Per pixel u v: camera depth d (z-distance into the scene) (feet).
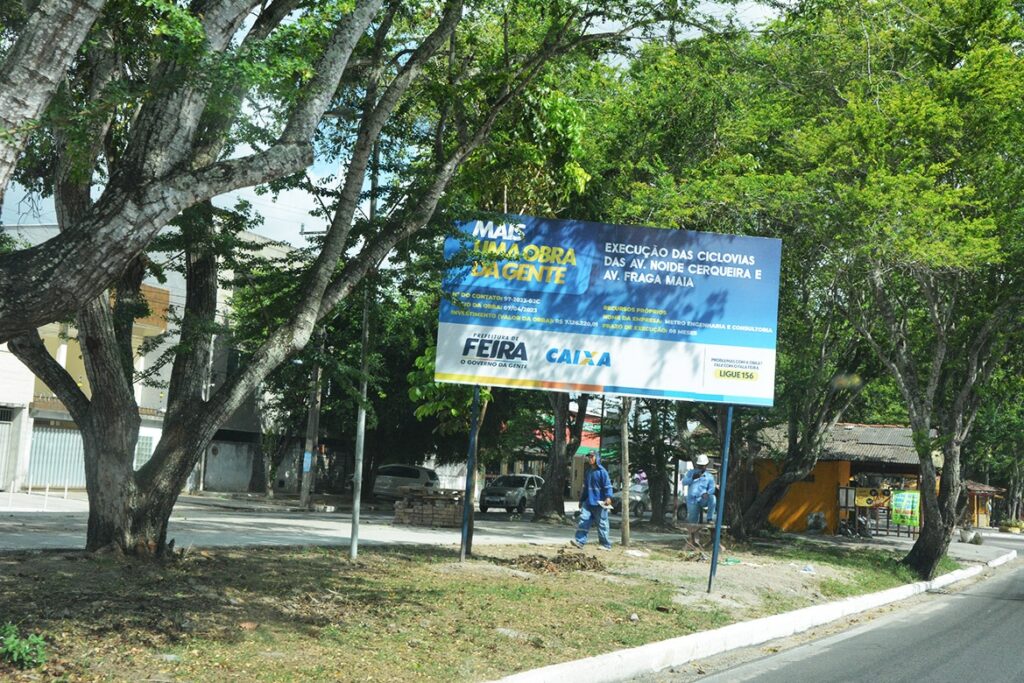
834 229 67.82
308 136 26.55
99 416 35.65
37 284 20.89
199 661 22.89
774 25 51.80
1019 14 72.23
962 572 80.53
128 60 35.42
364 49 43.14
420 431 132.05
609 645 30.94
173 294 121.08
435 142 43.60
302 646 25.67
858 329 76.84
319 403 116.98
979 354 77.92
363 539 57.41
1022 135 67.31
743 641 36.91
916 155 68.59
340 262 42.32
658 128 76.95
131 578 31.65
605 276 46.32
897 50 74.43
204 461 133.08
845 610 49.57
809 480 126.21
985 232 68.39
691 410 98.07
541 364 46.21
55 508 79.25
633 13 42.42
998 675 30.89
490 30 46.96
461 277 46.52
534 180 51.08
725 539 81.71
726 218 70.44
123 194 22.61
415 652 26.61
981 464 195.00
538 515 110.32
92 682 20.35
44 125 25.11
